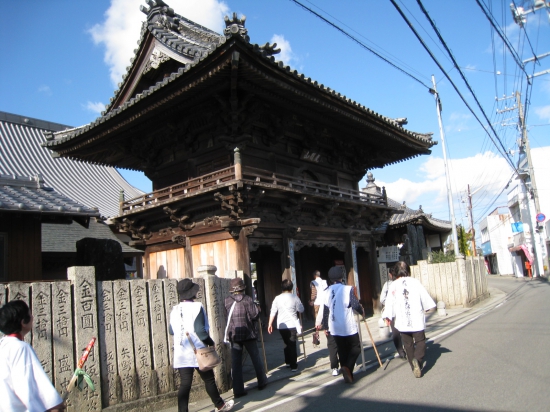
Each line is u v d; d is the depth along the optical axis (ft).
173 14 41.24
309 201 41.16
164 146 43.65
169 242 42.50
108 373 19.21
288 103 36.81
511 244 179.42
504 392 18.66
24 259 30.60
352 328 22.50
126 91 42.16
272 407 19.34
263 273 51.70
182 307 18.75
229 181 33.17
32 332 17.07
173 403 20.92
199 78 30.60
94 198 74.08
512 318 42.63
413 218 78.95
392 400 18.76
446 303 60.08
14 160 72.54
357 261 55.21
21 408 9.41
